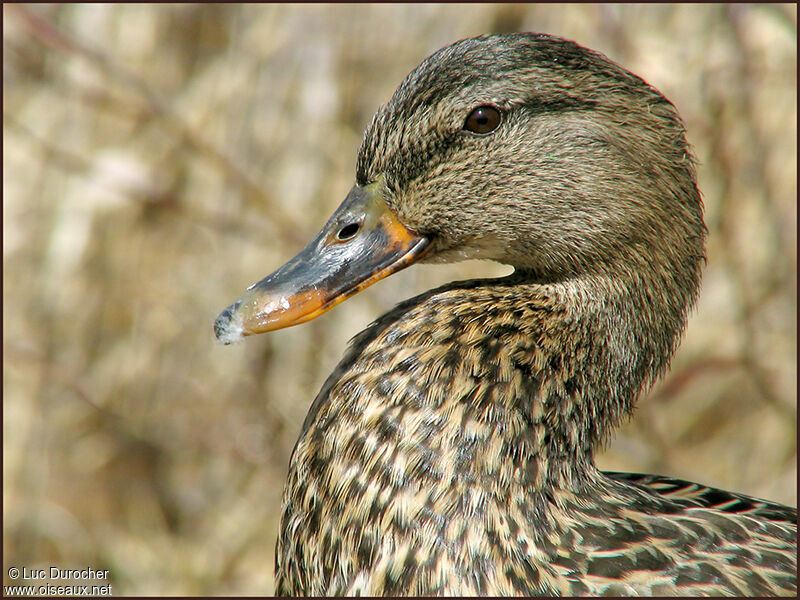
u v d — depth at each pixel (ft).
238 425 34.73
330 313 34.73
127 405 35.47
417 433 16.94
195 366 35.40
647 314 19.07
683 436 34.40
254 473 34.81
